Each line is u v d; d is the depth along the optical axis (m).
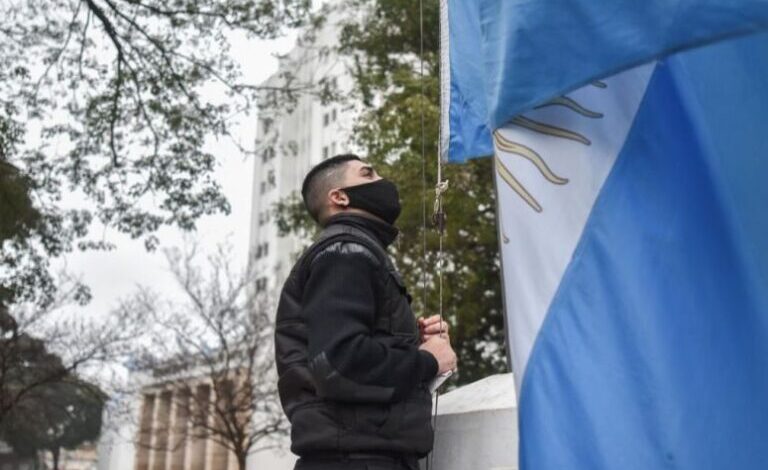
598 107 1.99
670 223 1.88
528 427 1.82
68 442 33.50
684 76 1.97
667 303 1.83
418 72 14.33
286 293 2.30
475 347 14.12
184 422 31.19
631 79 1.99
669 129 1.95
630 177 1.93
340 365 1.98
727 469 1.73
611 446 1.76
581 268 1.89
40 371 20.75
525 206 1.95
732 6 1.65
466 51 2.40
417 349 2.15
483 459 2.32
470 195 12.95
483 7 1.98
